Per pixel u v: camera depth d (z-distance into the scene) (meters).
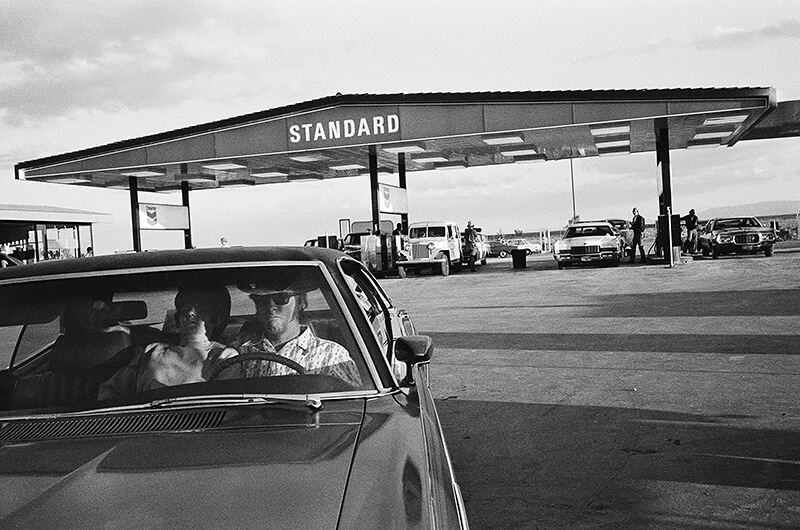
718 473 4.80
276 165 31.67
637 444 5.52
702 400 6.77
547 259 40.12
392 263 30.48
